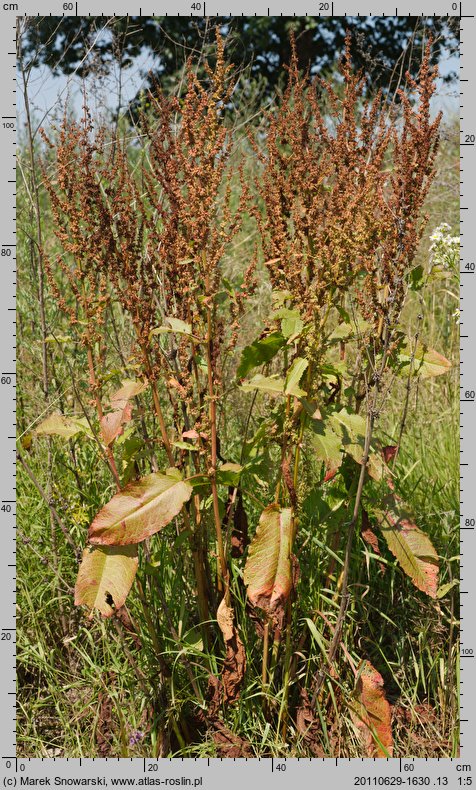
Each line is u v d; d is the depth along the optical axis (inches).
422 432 171.3
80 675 124.5
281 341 101.7
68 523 131.6
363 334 104.7
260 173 209.3
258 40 330.6
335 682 106.0
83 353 136.9
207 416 101.9
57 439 144.6
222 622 102.0
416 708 117.6
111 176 106.9
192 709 112.3
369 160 108.4
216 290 104.0
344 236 97.0
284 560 96.4
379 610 123.3
